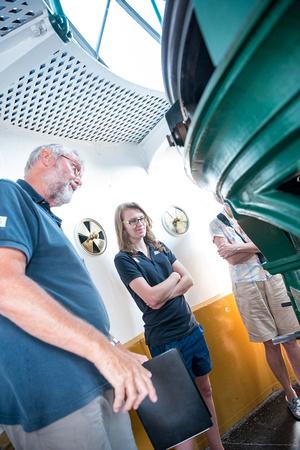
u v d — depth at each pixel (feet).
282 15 1.12
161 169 9.57
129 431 3.89
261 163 1.84
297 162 1.63
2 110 5.83
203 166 2.39
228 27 1.39
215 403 7.83
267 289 7.91
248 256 7.66
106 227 7.82
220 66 1.35
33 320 2.59
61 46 4.77
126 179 8.70
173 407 3.80
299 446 6.29
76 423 3.15
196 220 9.64
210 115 1.67
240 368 8.56
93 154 8.29
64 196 4.76
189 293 8.64
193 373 6.54
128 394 2.60
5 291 2.63
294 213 1.81
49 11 4.41
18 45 4.57
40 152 4.58
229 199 2.60
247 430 7.57
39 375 3.18
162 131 8.45
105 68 5.69
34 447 3.17
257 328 7.77
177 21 1.98
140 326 7.50
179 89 2.51
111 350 2.71
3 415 3.50
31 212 3.54
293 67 1.29
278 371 7.79
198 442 7.35
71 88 5.85
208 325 8.38
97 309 3.69
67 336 2.61
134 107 7.33
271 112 1.48
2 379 3.47
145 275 6.68
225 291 9.37
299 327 7.61
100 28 6.92
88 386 3.30
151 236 7.61
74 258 3.81
